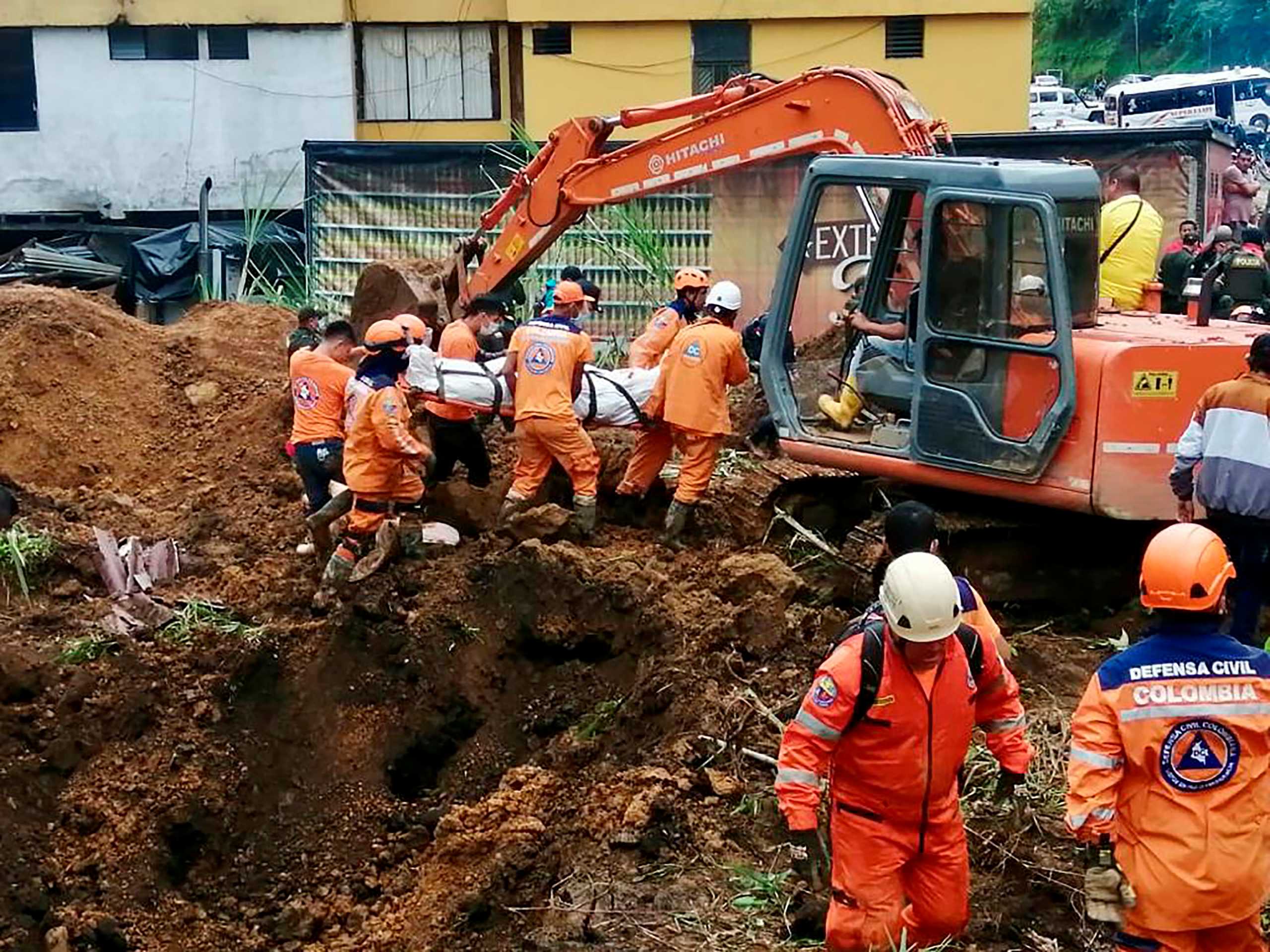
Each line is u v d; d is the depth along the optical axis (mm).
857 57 27625
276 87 28266
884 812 5375
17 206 28547
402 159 20984
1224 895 4969
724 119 10961
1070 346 8219
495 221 12633
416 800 9258
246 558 11016
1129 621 9047
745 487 11242
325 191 21188
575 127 11820
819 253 16188
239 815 9008
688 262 19641
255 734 9367
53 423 12820
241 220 28641
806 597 9469
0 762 8680
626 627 9375
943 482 8844
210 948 8133
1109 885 5012
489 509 10922
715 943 6285
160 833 8711
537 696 9461
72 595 10383
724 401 10086
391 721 9500
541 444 10266
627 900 6656
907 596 5082
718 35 27781
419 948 7480
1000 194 8328
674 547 10273
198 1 27812
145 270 23453
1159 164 18312
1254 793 4980
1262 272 10312
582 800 7926
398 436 9531
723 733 7828
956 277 8617
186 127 28375
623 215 19312
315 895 8562
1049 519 8891
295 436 10586
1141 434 8195
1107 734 4992
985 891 6547
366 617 9750
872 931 5402
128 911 8258
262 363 14383
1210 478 7777
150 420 13281
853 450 9242
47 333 13352
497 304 11352
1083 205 8547
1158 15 46594
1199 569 4910
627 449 11562
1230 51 45469
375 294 13523
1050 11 47719
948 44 27469
